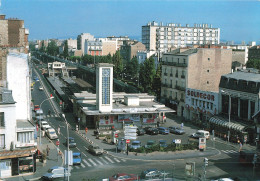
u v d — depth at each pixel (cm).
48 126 7138
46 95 12250
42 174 4575
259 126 5856
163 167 4850
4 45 6262
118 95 9038
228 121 6919
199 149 5866
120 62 16525
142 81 11894
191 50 9525
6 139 4491
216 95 7650
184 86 9044
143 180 4053
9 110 4491
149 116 7944
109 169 4762
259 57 16825
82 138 6756
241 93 6875
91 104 8131
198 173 4569
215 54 9194
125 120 7738
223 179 3953
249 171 4716
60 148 5947
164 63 10025
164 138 6838
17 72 5409
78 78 19812
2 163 4450
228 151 5891
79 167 4869
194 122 8262
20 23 7512
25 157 4588
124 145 5731
